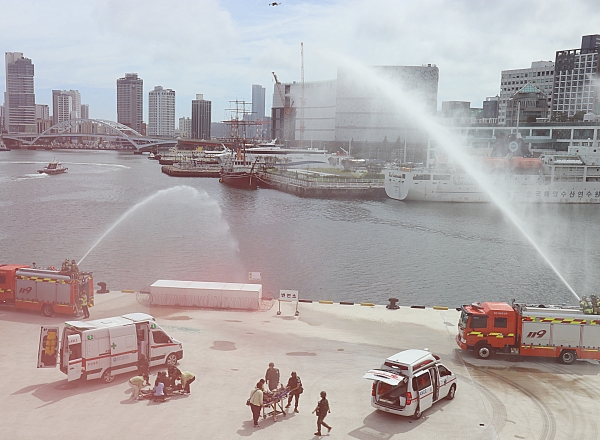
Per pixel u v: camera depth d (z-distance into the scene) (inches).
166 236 4365.2
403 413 988.6
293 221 5359.3
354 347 1433.3
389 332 1577.3
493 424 1002.1
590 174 7047.2
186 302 1795.0
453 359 1357.0
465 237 4549.7
